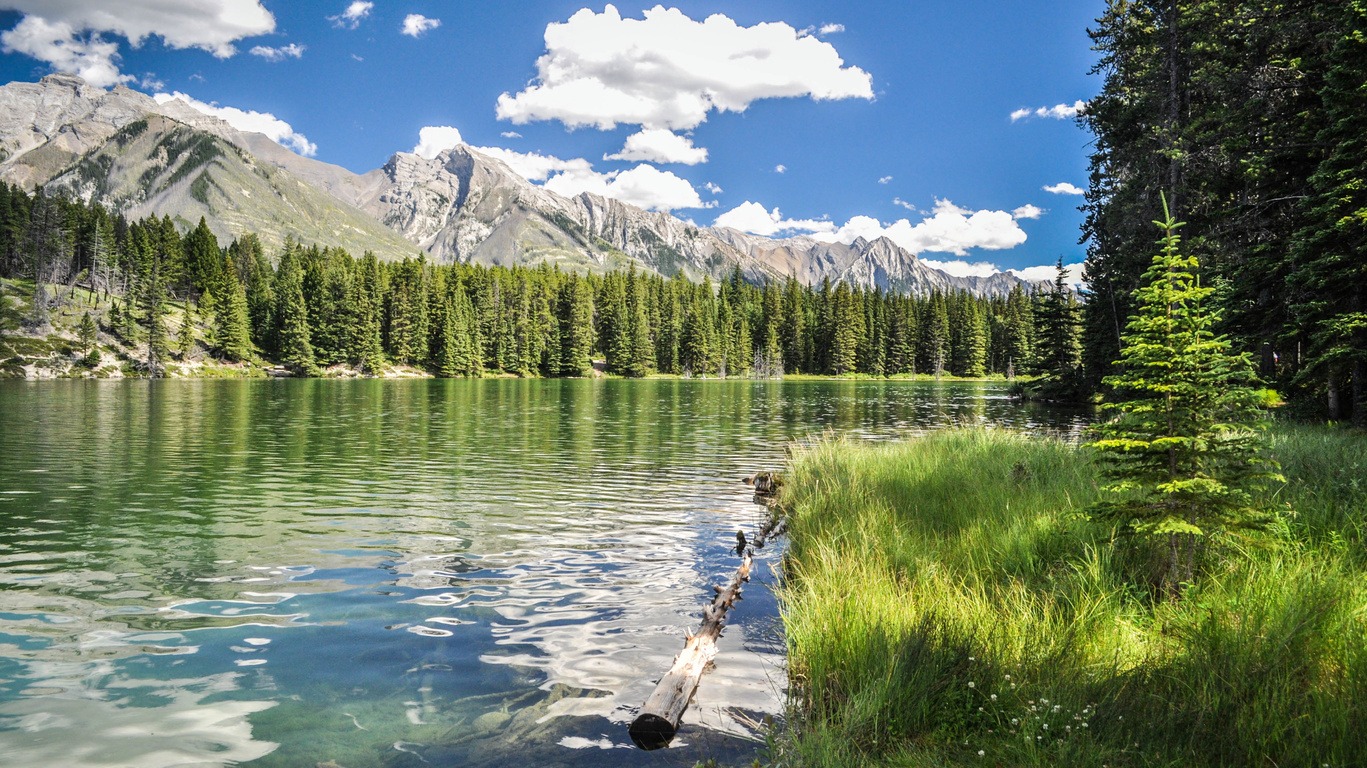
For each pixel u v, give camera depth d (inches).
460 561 402.0
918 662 206.7
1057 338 2241.6
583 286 5999.0
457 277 6033.5
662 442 1095.0
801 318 6461.6
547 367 5575.8
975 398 2738.7
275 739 195.0
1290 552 252.1
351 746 191.0
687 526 503.8
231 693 226.1
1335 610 204.8
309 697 223.5
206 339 4379.9
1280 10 853.8
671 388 3759.8
